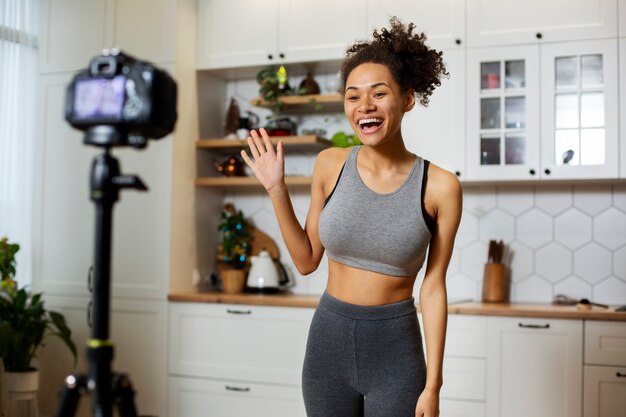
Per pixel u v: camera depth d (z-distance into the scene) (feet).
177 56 13.06
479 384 10.87
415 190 6.17
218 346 12.41
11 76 13.41
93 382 3.67
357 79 5.98
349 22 12.59
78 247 13.44
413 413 6.19
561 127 11.47
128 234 13.15
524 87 11.64
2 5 13.20
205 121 13.93
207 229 13.99
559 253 12.44
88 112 3.78
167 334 12.76
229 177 13.57
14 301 12.07
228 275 13.33
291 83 14.02
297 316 11.91
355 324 6.23
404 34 6.16
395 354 6.21
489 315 10.88
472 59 11.85
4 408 12.51
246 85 14.44
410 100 6.34
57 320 12.53
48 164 13.75
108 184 3.76
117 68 3.77
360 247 6.22
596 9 11.32
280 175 6.26
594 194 12.32
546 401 10.61
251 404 12.16
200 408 12.48
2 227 13.28
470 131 11.82
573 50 11.40
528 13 11.63
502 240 12.60
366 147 6.37
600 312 10.44
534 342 10.68
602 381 10.40
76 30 13.67
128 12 13.37
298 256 6.63
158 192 12.99
